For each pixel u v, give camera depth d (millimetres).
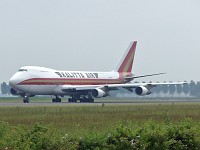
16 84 187750
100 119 87375
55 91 198375
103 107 137125
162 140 44812
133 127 47562
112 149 43969
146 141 44438
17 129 50531
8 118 91500
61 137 45781
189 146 45688
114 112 111062
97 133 46312
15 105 158375
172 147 45125
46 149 44312
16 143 45312
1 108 130250
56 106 145250
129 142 44094
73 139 45312
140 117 93250
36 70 192625
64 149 44000
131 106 146125
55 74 197500
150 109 126125
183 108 133375
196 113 107250
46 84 193875
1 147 45844
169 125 48094
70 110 119375
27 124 77375
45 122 80750
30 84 190000
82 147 44531
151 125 47844
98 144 44375
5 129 54406
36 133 46094
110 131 46656
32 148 44188
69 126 71125
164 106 146750
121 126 46375
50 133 47031
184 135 45719
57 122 80562
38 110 119500
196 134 45844
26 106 146375
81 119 87438
